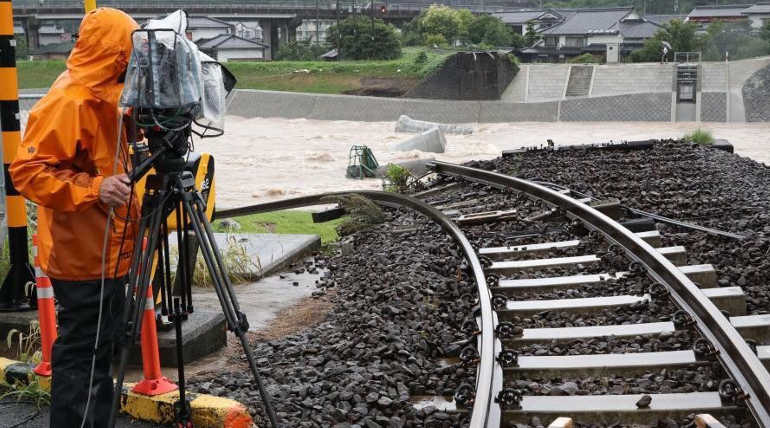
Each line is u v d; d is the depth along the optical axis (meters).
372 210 11.73
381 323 6.16
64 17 102.31
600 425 4.38
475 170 13.73
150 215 3.57
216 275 3.58
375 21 89.69
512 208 11.26
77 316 3.71
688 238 8.77
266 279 8.75
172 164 3.56
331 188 29.31
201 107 3.55
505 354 5.14
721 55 81.62
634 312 6.22
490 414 4.36
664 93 66.25
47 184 3.33
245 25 118.62
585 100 67.19
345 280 8.48
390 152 44.34
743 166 15.23
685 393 4.59
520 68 73.25
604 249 8.24
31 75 80.06
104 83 3.45
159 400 4.34
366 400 4.76
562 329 5.81
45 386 4.72
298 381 5.15
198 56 3.49
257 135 56.16
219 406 4.27
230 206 25.05
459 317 6.36
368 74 76.12
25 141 3.38
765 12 111.56
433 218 10.55
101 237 3.65
